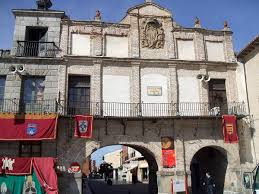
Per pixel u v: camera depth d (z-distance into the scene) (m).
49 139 21.69
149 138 23.52
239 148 24.66
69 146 22.38
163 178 22.91
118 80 24.47
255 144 24.33
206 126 24.45
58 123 22.50
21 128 21.36
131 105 24.00
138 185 48.06
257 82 24.27
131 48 25.12
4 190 19.64
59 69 23.86
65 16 25.12
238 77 26.17
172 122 24.00
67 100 23.52
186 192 21.50
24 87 23.42
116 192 34.47
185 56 25.89
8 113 21.48
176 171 23.14
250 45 24.22
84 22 25.03
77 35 24.89
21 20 24.58
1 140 21.20
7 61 23.48
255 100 24.52
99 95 23.75
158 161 23.22
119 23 25.52
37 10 24.72
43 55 23.98
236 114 24.30
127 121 23.44
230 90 25.78
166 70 25.31
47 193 19.81
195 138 24.08
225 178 24.70
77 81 24.20
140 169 60.53
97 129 23.02
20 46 23.84
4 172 19.86
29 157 21.14
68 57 23.98
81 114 23.36
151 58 25.12
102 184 52.47
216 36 26.91
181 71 25.52
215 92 25.94
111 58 24.52
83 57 24.17
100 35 25.02
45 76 23.64
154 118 23.00
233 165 24.06
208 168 27.64
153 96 24.58
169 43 25.78
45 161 20.34
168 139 23.69
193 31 26.47
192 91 25.25
